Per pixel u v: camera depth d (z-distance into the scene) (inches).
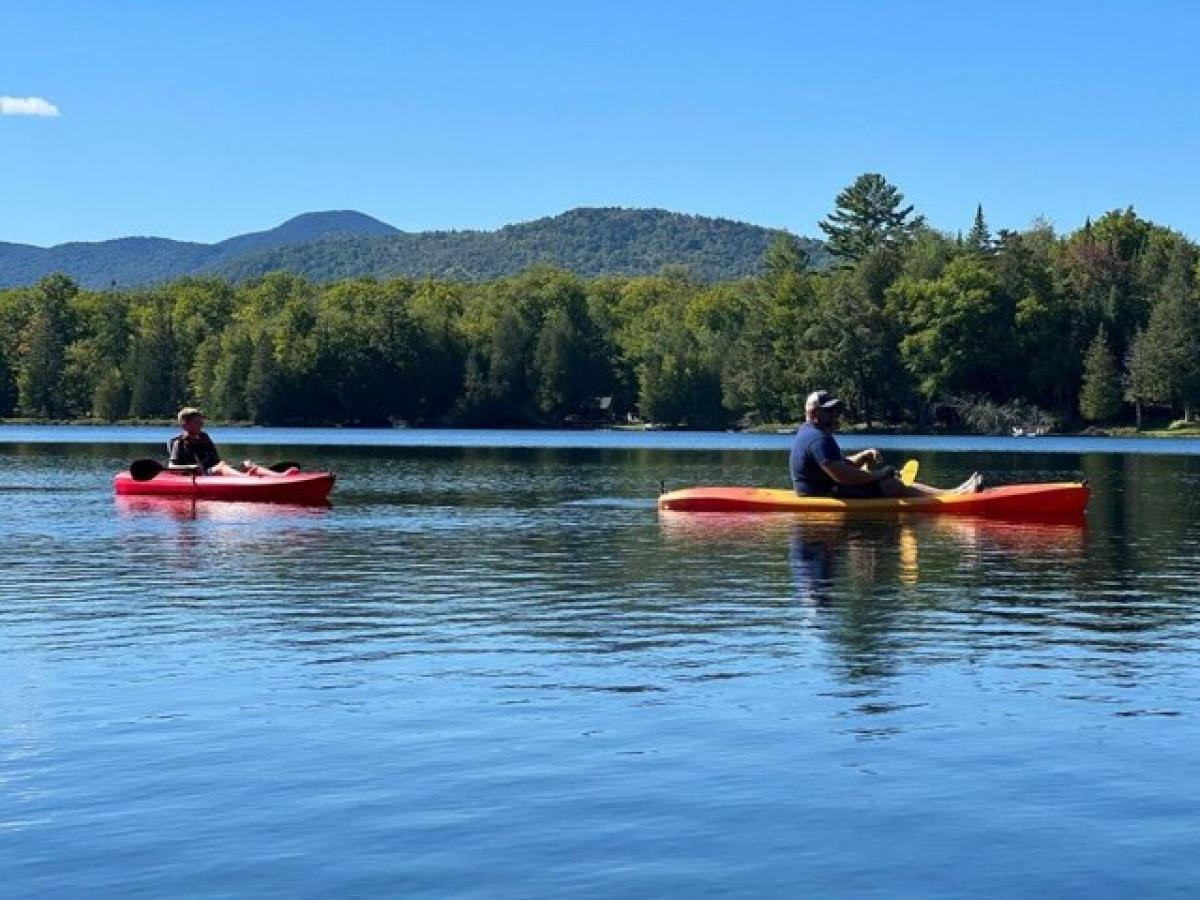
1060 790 307.4
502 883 254.4
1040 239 5246.1
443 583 656.4
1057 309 4443.9
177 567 724.7
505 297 5979.3
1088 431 4392.2
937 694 400.8
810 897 247.1
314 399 5182.1
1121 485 1557.6
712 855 267.7
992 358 4429.1
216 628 521.0
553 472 1814.7
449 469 1897.1
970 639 493.0
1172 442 3715.6
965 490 1073.5
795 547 819.4
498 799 302.2
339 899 247.3
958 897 247.0
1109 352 4261.8
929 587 636.1
